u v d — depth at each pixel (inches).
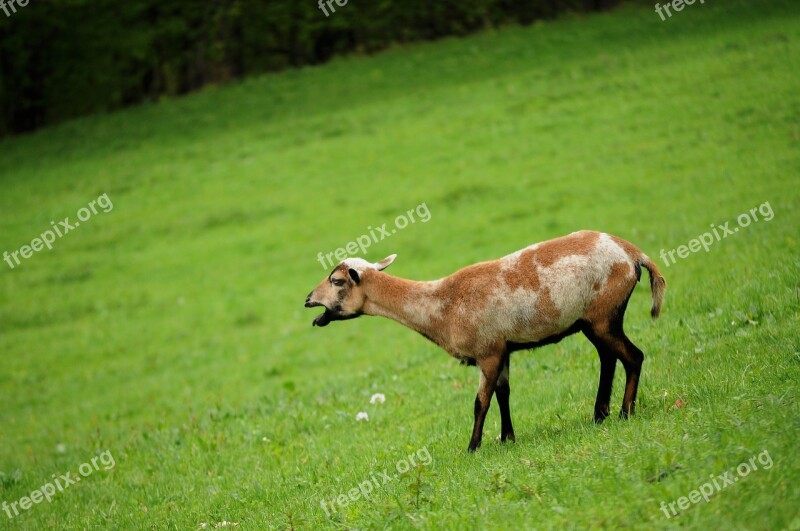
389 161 2052.2
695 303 815.1
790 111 1689.2
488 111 2180.1
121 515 660.1
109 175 2267.5
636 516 378.6
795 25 2110.0
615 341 545.0
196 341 1524.4
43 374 1473.9
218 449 801.6
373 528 455.8
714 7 2415.1
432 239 1664.6
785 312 687.1
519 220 1647.4
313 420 826.8
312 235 1807.3
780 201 1279.5
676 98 1935.3
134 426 1112.2
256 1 2753.4
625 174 1689.2
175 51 2778.1
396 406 801.6
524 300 557.6
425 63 2593.5
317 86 2591.0
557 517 394.3
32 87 2753.4
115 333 1606.8
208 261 1814.7
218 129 2448.3
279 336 1492.4
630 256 550.6
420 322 605.9
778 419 428.1
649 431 475.5
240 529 550.0
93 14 2790.4
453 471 534.3
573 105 2087.8
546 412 639.8
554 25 2657.5
